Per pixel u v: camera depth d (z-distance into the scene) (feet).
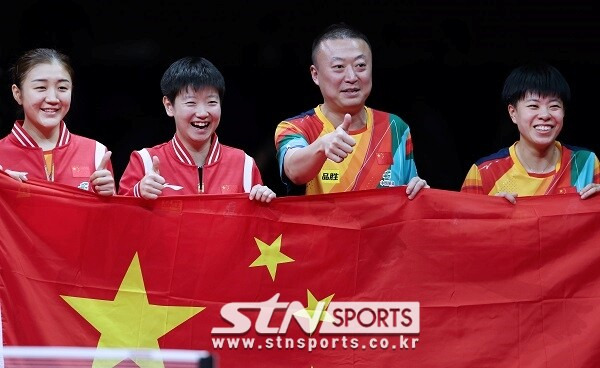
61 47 79.05
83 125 79.36
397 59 80.48
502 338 49.98
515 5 79.87
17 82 54.95
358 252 50.42
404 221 50.62
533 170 55.93
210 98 54.70
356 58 54.44
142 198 50.11
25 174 50.70
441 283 50.34
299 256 50.42
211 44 80.94
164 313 49.83
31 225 49.47
